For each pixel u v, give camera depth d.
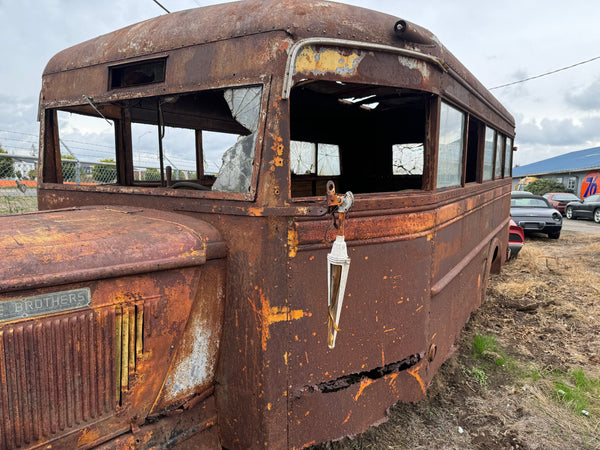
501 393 3.33
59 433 1.54
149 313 1.70
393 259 2.33
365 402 2.36
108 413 1.66
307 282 2.00
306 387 2.07
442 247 2.84
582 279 6.76
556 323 4.91
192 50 2.05
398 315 2.41
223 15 2.01
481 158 4.24
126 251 1.64
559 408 3.16
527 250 9.09
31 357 1.45
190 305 1.82
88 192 2.54
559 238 12.44
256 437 1.98
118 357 1.65
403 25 2.08
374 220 2.19
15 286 1.37
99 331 1.59
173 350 1.81
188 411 1.97
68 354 1.53
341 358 2.19
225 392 2.06
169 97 2.33
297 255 1.95
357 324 2.23
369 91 2.94
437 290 2.67
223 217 1.98
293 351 2.00
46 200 2.78
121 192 2.37
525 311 5.30
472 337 4.30
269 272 1.89
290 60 1.81
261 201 1.86
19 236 1.61
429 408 2.92
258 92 1.88
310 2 1.95
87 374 1.58
